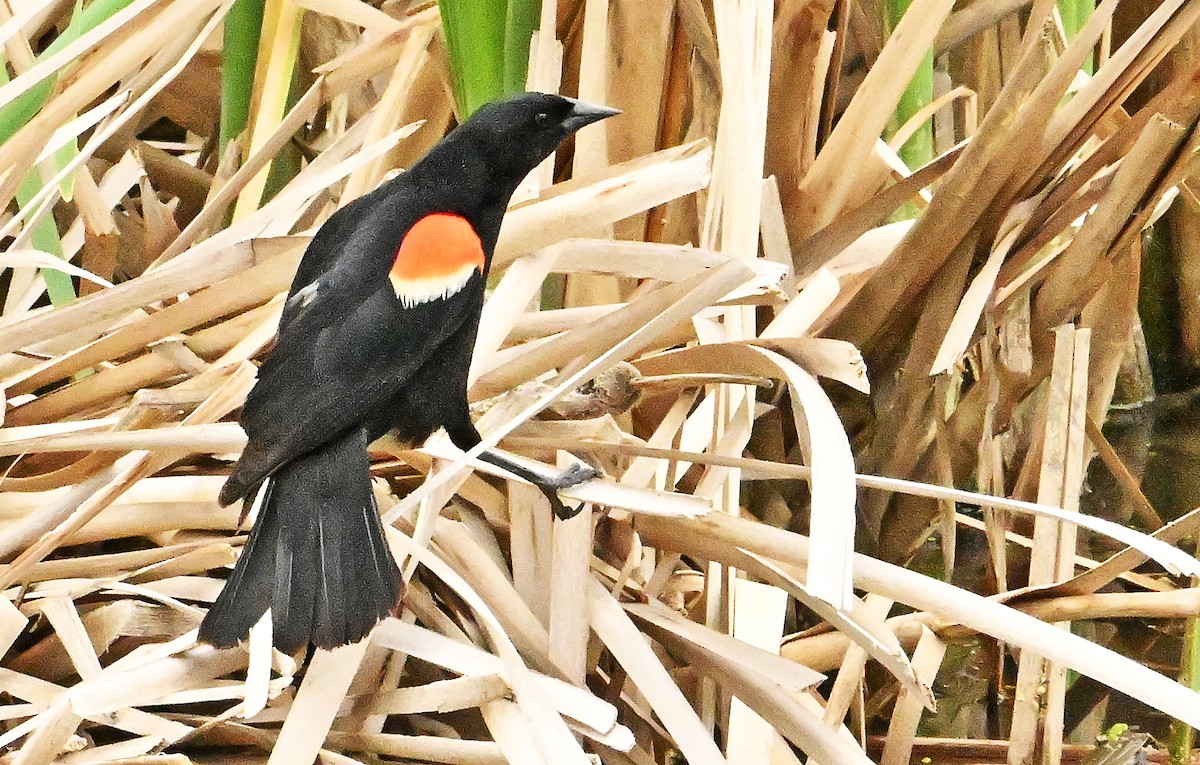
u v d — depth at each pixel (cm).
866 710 652
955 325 652
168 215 661
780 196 659
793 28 654
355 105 668
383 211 643
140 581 645
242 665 640
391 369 640
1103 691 655
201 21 662
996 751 650
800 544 642
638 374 648
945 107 665
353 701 641
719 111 656
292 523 638
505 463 645
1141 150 650
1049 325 657
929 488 639
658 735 646
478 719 646
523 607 645
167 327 649
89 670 640
